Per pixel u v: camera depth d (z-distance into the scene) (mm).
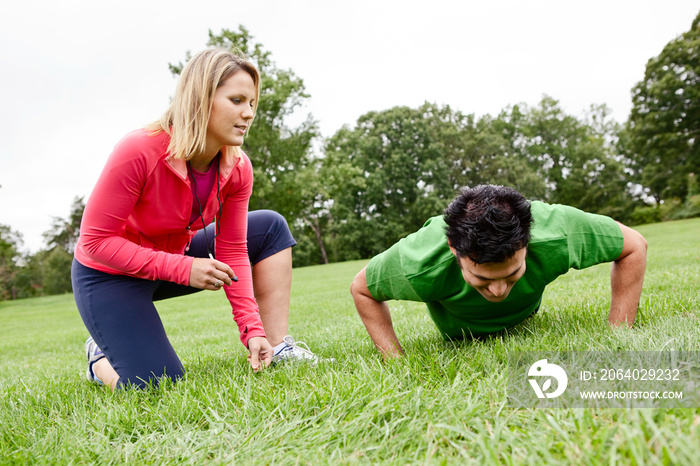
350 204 43906
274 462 1403
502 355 2053
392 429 1459
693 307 2619
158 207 2357
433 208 41781
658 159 43281
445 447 1329
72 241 65438
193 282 2293
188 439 1632
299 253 42875
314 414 1706
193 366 2955
